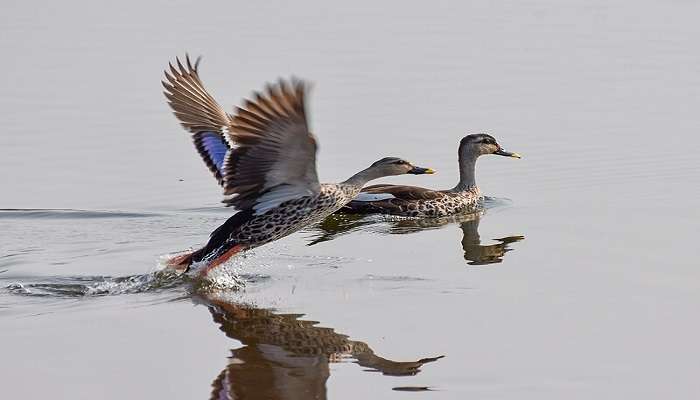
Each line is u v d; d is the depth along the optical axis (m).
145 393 10.21
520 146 20.28
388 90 23.55
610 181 18.20
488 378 10.44
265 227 13.12
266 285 13.42
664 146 19.91
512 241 15.33
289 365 10.83
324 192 13.18
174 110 13.63
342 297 12.86
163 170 19.36
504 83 24.05
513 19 29.89
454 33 28.36
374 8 31.23
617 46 26.88
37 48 27.14
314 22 29.55
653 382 10.28
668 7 30.75
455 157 19.98
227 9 31.25
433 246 15.32
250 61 25.39
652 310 12.14
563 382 10.30
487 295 12.82
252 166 11.79
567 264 14.02
